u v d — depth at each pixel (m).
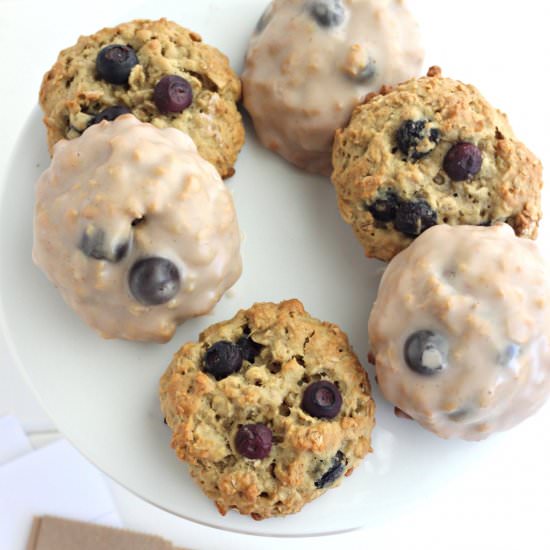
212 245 0.32
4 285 0.34
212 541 0.45
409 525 0.46
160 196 0.31
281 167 0.36
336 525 0.33
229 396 0.32
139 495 0.33
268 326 0.33
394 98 0.33
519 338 0.31
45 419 0.45
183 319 0.33
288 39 0.34
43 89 0.35
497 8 0.39
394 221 0.34
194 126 0.34
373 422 0.33
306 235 0.35
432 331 0.32
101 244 0.31
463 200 0.33
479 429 0.32
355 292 0.35
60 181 0.32
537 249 0.33
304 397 0.32
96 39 0.34
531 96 0.38
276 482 0.32
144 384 0.33
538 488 0.46
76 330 0.34
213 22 0.37
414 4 0.39
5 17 0.46
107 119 0.33
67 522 0.44
